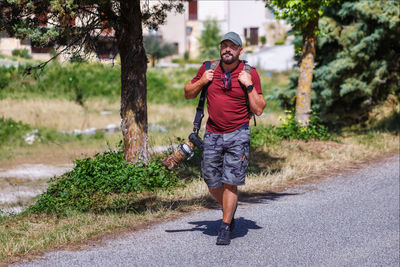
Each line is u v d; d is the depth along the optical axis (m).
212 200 13.74
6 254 9.21
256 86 9.39
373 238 10.58
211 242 10.03
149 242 10.04
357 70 32.66
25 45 64.62
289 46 96.12
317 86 34.03
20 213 13.11
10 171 24.20
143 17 16.66
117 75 54.69
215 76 9.36
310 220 11.91
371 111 33.22
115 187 14.26
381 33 30.97
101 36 14.98
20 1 12.27
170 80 61.69
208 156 9.63
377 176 17.34
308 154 21.14
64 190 14.03
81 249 9.61
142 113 15.66
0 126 35.66
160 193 14.34
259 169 18.39
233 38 9.07
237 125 9.45
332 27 32.44
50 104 45.47
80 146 32.84
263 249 9.68
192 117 44.88
